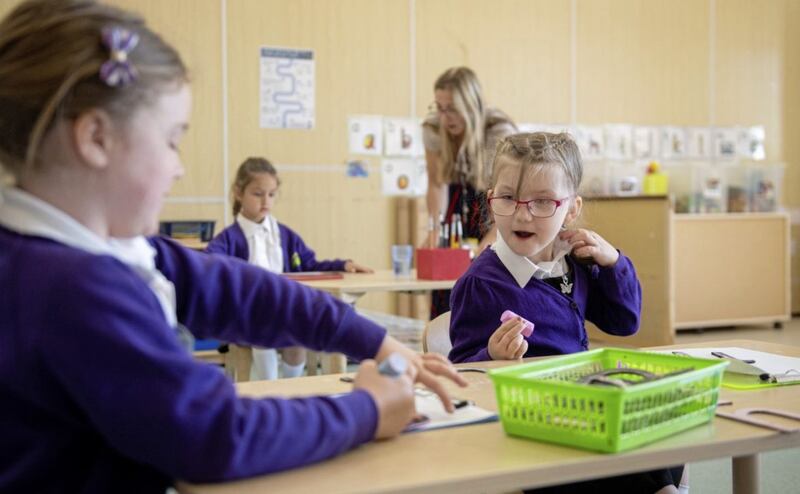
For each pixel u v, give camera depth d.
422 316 5.35
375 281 3.08
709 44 6.25
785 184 6.46
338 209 5.34
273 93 5.15
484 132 3.32
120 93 0.79
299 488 0.77
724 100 6.32
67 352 0.75
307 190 5.27
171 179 0.85
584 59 5.90
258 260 3.48
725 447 0.91
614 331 1.76
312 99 5.25
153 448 0.76
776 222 5.69
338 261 3.60
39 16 0.81
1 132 0.81
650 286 4.69
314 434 0.82
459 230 3.19
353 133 5.35
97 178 0.81
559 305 1.66
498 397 0.96
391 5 5.40
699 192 5.86
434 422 1.00
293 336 1.07
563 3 5.83
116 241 0.87
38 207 0.81
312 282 3.02
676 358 1.12
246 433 0.78
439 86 3.30
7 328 0.77
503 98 5.70
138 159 0.81
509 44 5.70
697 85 6.23
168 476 0.83
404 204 5.43
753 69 6.39
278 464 0.80
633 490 1.32
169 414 0.75
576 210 1.73
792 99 6.48
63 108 0.79
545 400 0.91
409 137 5.49
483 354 1.50
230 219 5.08
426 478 0.79
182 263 1.04
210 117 5.01
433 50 5.52
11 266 0.78
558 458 0.86
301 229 5.26
